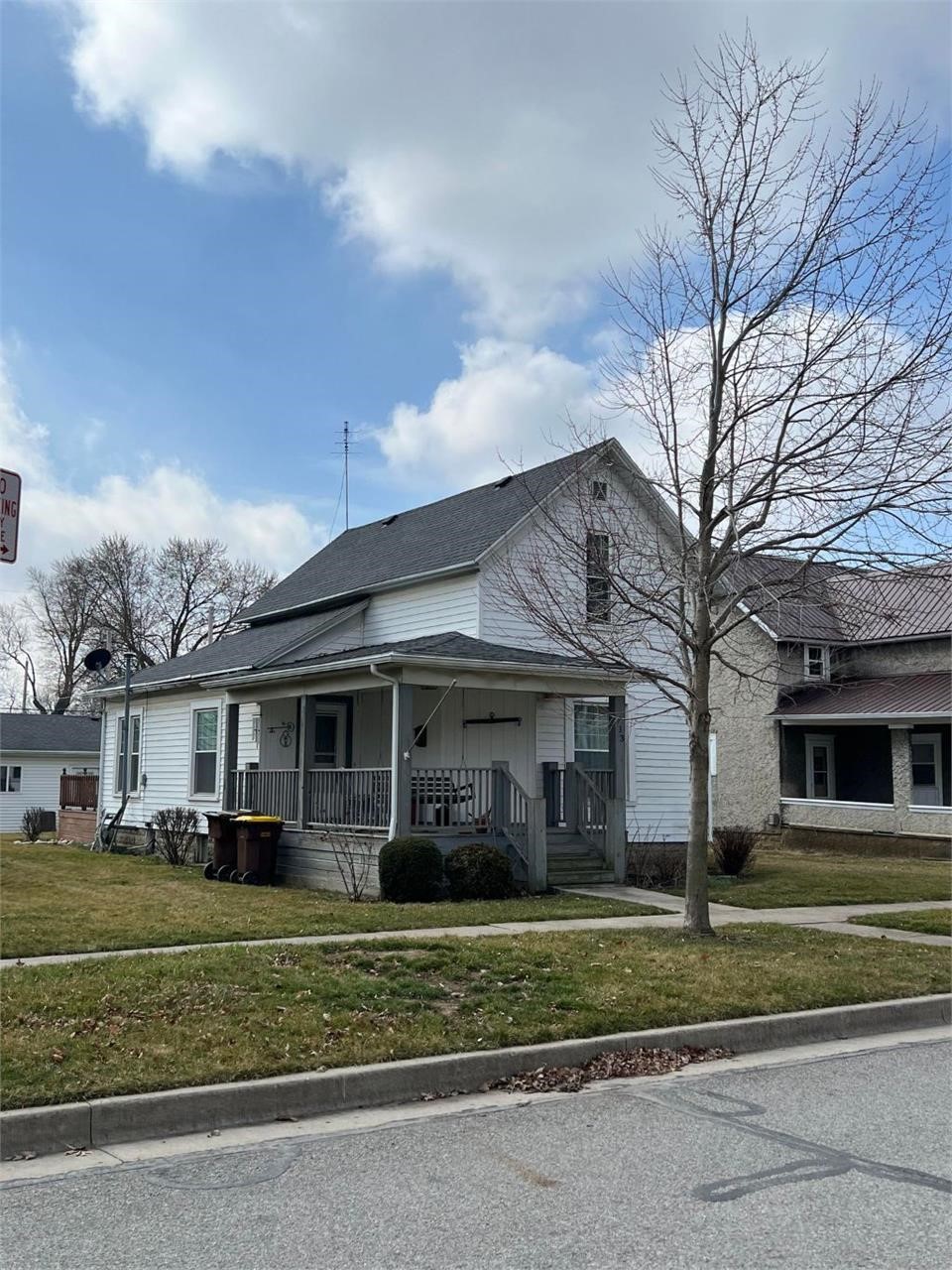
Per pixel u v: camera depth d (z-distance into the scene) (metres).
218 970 8.48
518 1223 4.53
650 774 20.55
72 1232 4.43
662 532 16.94
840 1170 5.21
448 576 19.03
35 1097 5.65
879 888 16.98
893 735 26.48
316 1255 4.21
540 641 18.72
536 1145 5.58
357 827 15.99
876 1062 7.48
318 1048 6.69
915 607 28.20
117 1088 5.85
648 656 20.61
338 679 16.89
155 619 56.47
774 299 10.86
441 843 15.55
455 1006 7.84
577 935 10.94
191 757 22.73
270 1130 5.85
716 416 11.01
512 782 16.14
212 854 17.88
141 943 10.25
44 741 43.59
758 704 29.36
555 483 16.61
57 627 61.03
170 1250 4.26
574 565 15.92
